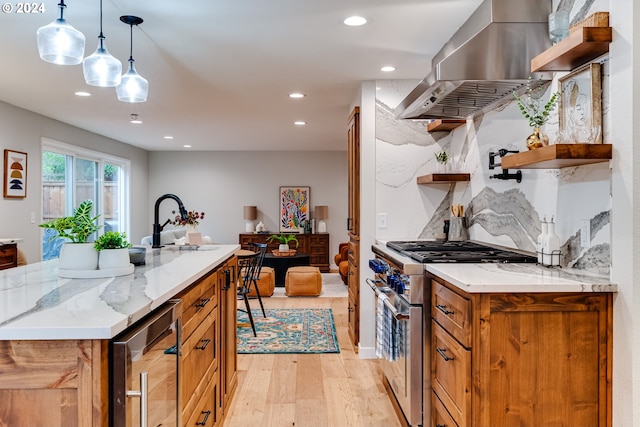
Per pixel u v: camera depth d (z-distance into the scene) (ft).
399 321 8.07
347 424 8.50
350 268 13.97
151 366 4.24
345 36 9.07
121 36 9.00
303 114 17.03
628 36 5.18
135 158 26.76
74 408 3.53
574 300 5.41
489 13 7.15
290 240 26.00
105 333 3.46
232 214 29.22
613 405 5.39
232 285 9.39
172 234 21.18
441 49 9.71
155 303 4.45
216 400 7.72
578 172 6.47
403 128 12.14
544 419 5.42
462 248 8.95
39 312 3.91
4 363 3.54
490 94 8.07
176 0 7.41
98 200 22.27
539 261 6.91
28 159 16.20
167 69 11.23
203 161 29.09
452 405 6.08
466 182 10.89
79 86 12.82
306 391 10.05
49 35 5.95
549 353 5.42
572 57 5.88
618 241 5.36
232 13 7.92
